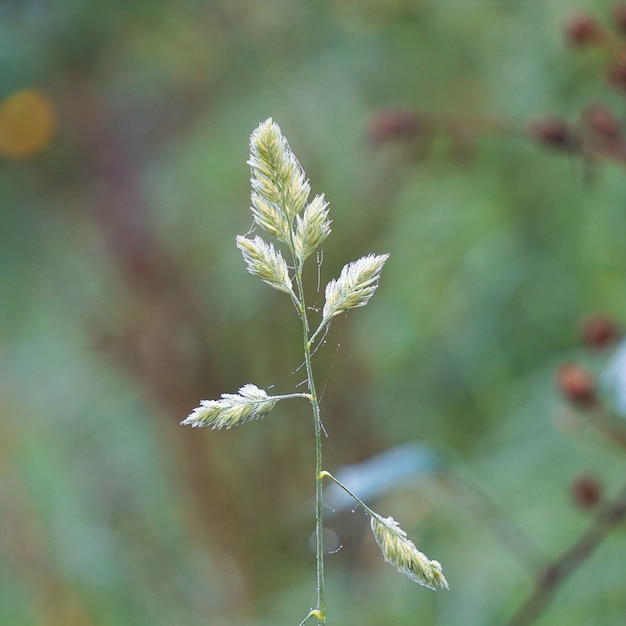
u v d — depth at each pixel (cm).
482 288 176
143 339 184
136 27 216
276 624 158
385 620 149
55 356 209
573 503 124
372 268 69
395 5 194
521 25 179
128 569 172
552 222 175
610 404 115
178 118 218
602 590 133
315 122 195
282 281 68
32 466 177
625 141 112
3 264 225
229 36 212
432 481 142
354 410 177
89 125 219
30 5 215
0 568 167
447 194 185
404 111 136
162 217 198
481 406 170
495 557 144
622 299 161
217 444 177
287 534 172
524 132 130
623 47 119
